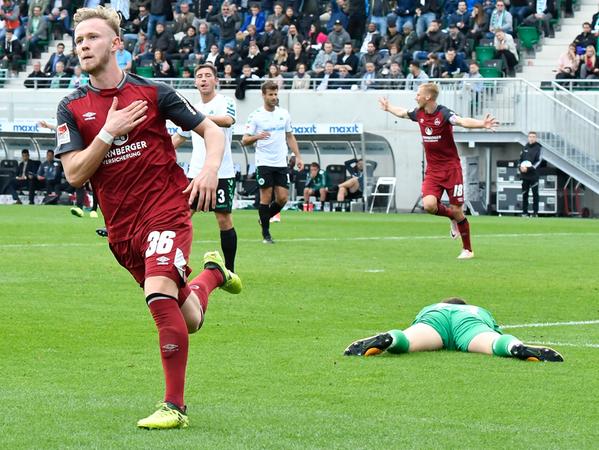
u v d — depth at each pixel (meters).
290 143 42.47
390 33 78.94
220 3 87.62
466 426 13.84
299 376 16.86
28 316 22.89
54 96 82.81
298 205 74.75
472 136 71.56
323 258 36.44
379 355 18.42
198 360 18.23
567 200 70.44
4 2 94.62
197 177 14.15
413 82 74.75
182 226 14.33
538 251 40.47
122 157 14.27
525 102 70.38
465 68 75.19
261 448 12.75
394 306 25.20
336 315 23.69
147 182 14.34
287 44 81.38
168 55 83.94
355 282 29.72
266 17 84.38
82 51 14.23
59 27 93.44
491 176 73.00
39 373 17.11
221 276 16.05
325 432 13.50
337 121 76.44
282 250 39.41
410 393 15.63
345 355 18.52
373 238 46.16
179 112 14.41
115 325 21.88
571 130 69.19
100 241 41.88
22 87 90.38
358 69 78.12
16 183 78.94
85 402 15.05
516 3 79.50
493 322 18.92
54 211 65.06
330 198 73.75
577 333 21.55
